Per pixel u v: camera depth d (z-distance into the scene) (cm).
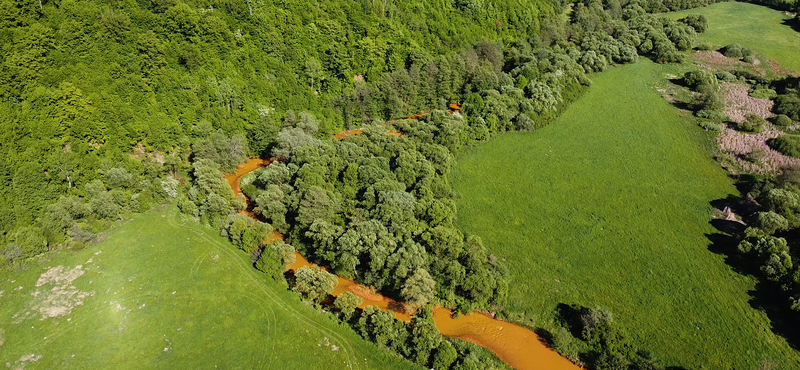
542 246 9012
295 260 8425
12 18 9119
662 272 8375
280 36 12094
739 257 8600
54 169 8481
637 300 7825
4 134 8206
